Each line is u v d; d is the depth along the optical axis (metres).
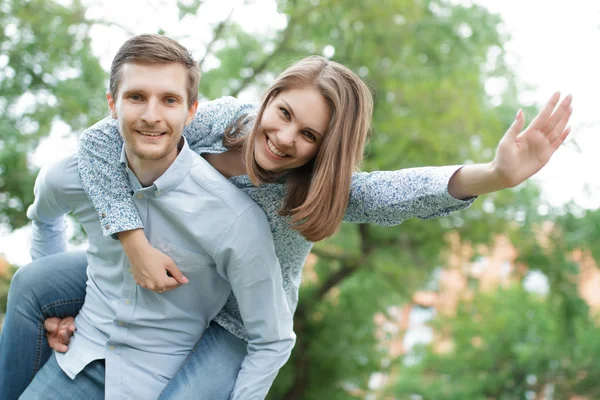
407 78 10.02
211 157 2.26
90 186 2.07
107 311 2.22
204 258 2.13
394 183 2.01
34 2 9.49
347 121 2.01
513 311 13.77
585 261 12.32
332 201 2.02
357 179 2.12
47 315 2.32
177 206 2.08
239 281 2.12
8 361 2.30
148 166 2.06
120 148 2.09
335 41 10.34
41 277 2.32
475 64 11.32
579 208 11.94
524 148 1.74
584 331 13.34
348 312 11.09
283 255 2.30
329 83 1.99
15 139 9.04
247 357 2.22
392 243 10.71
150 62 1.92
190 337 2.25
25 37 9.67
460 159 9.38
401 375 14.13
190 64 2.00
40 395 2.18
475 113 9.53
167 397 2.10
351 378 11.02
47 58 9.77
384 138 9.56
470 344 13.91
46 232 2.44
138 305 2.17
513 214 10.92
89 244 2.25
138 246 2.06
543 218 11.70
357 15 9.89
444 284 12.26
